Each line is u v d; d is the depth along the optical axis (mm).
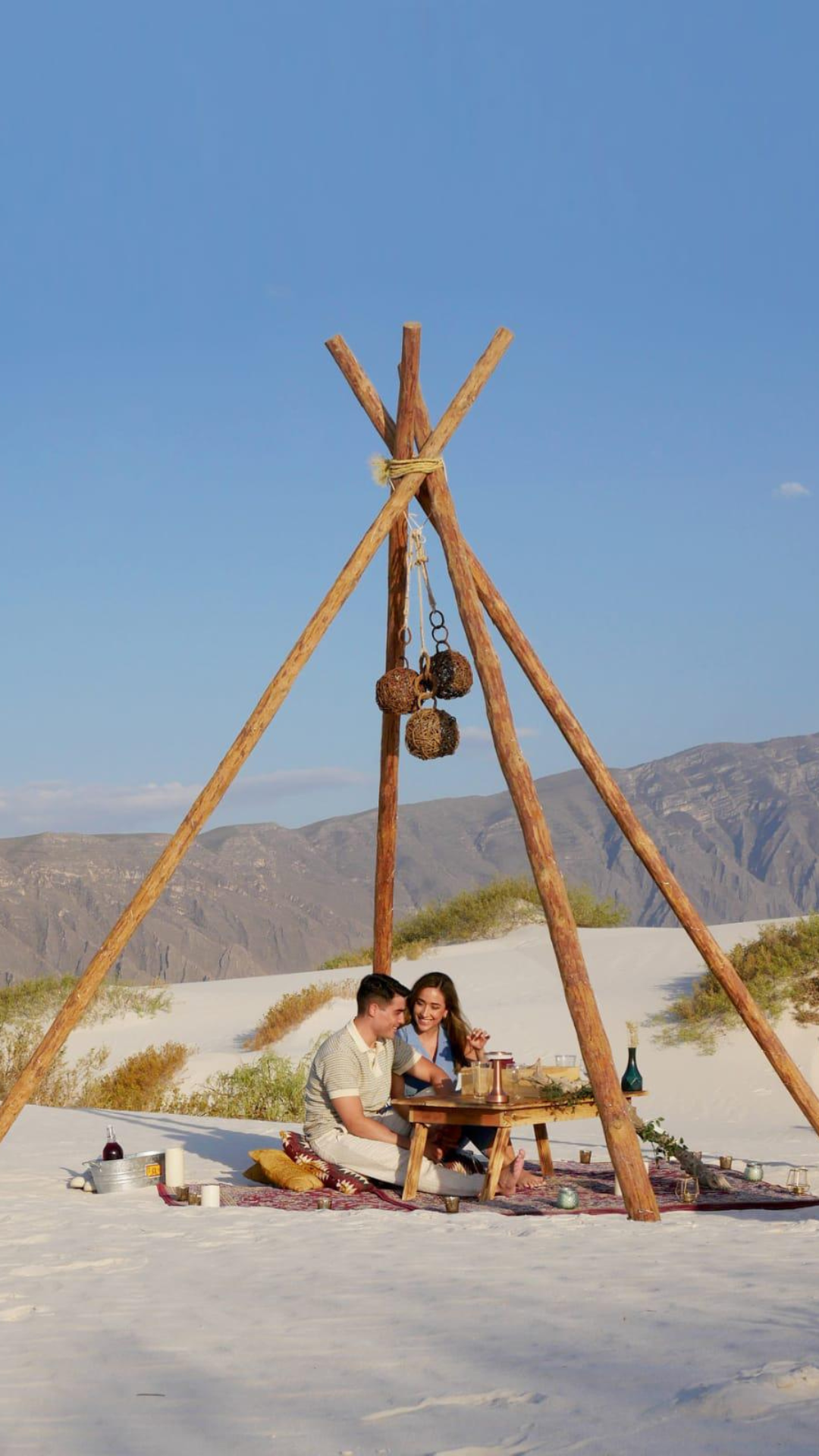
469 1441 2779
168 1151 8758
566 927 8164
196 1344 3965
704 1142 13820
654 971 23172
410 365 9961
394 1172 8328
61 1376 3633
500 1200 8016
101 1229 6914
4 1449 2904
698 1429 2707
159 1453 2824
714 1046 19297
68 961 140000
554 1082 8391
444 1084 8602
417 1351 3682
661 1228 6602
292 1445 2830
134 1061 21750
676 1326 3783
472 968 25750
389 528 9625
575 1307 4207
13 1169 9789
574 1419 2871
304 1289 4895
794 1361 3160
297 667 9188
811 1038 18984
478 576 9750
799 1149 12375
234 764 9062
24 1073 8750
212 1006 26422
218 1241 6371
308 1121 8742
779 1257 5328
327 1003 24469
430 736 10148
